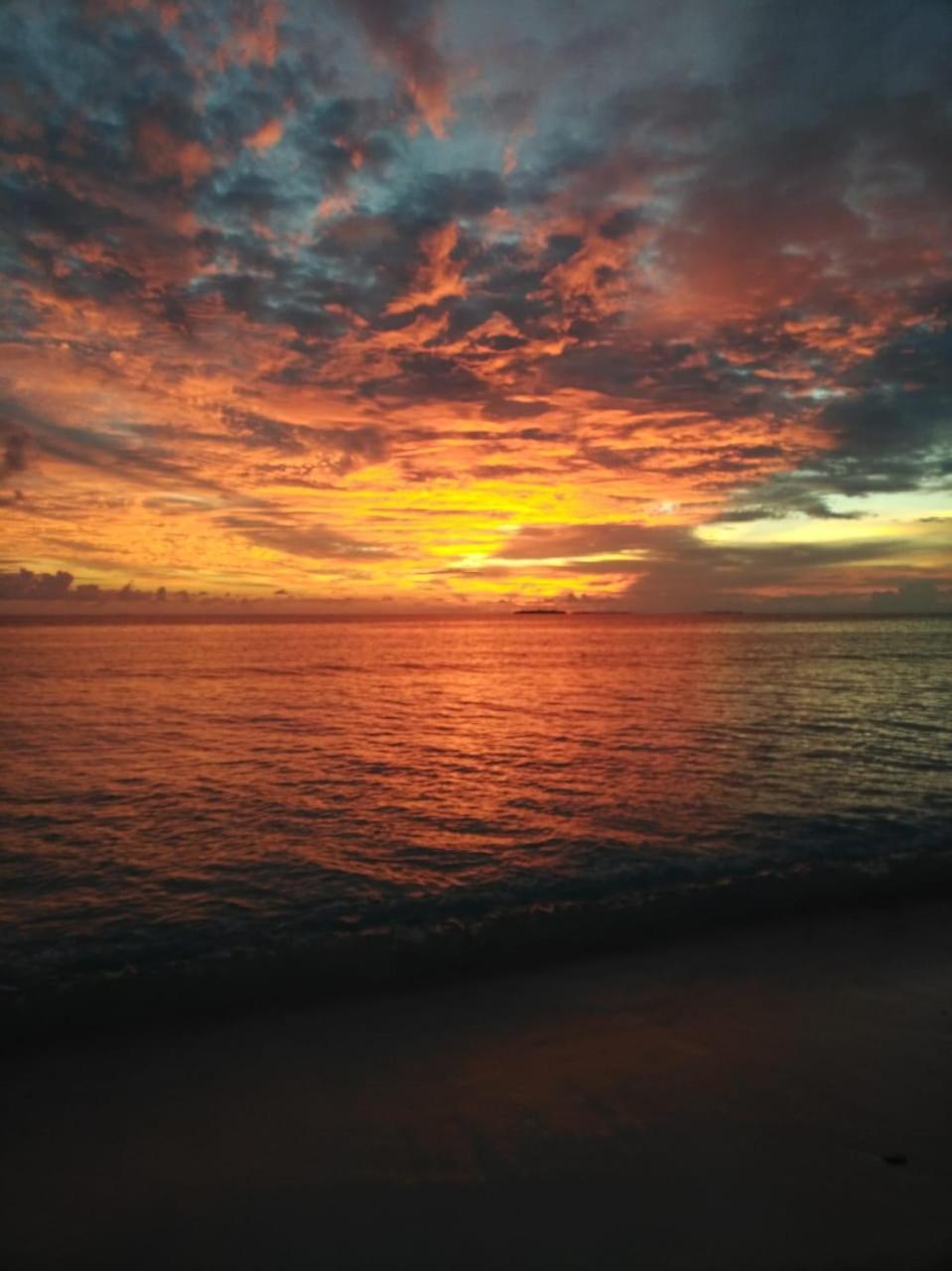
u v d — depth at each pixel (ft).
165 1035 15.67
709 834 31.09
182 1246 10.07
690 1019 16.42
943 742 53.57
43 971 18.63
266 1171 11.57
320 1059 14.79
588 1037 15.66
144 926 21.89
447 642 243.60
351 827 32.60
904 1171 11.49
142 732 59.98
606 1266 9.68
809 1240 10.07
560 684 101.35
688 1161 11.72
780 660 151.33
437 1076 14.17
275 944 20.20
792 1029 15.97
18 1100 13.32
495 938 20.52
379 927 21.61
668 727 61.87
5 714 70.03
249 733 59.67
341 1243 10.11
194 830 32.22
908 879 24.94
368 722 65.98
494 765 46.39
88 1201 10.87
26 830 32.17
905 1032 15.94
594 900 23.71
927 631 372.58
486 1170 11.56
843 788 39.01
